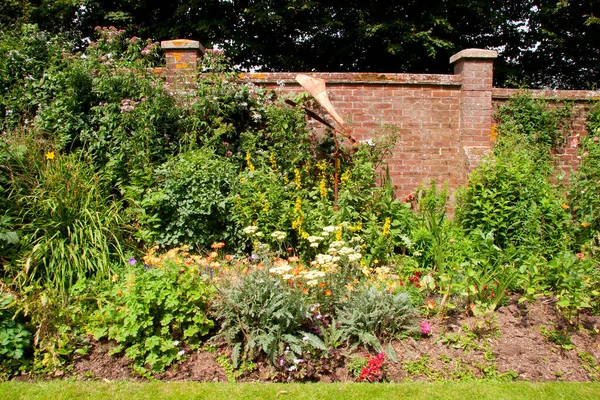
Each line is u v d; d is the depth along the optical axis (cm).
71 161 484
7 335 328
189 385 309
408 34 1165
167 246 504
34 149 473
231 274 400
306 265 491
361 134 635
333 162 618
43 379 321
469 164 616
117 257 457
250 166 549
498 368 342
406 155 640
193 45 607
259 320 349
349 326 366
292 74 625
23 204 445
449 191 642
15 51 577
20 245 418
